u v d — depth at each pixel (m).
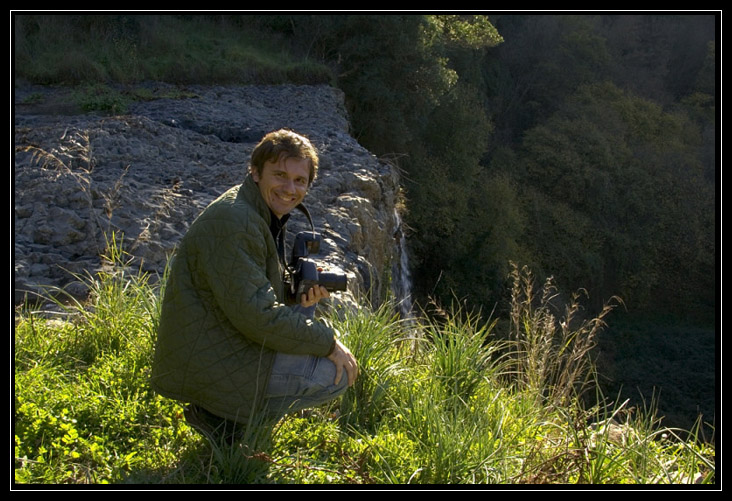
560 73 40.78
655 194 35.91
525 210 32.94
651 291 35.09
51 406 3.13
